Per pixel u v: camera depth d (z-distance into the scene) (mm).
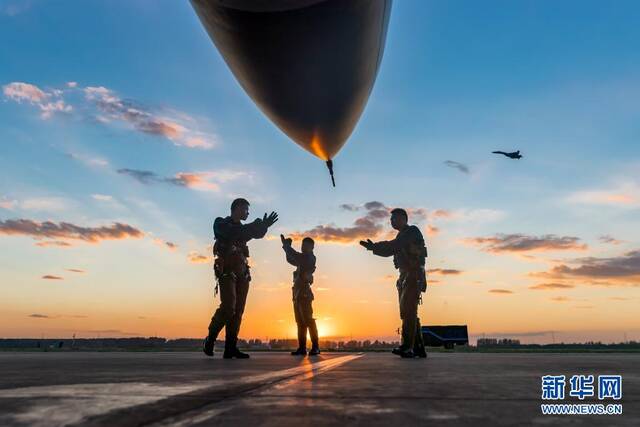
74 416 1596
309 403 1938
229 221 8039
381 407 1853
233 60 6242
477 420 1608
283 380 2934
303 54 5832
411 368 4293
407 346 7445
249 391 2311
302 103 6836
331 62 6004
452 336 35906
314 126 7465
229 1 5141
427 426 1510
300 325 9945
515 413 1753
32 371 3893
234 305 7867
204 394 2184
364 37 5871
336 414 1695
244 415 1657
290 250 10180
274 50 5789
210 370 3959
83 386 2514
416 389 2455
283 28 5438
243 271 8023
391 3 6234
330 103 6895
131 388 2408
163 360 6578
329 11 5270
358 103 7430
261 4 5133
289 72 6156
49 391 2275
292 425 1503
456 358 7609
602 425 1547
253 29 5477
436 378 3119
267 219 7934
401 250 7617
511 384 2746
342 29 5531
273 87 6508
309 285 10062
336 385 2629
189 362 5797
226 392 2264
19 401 1919
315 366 4668
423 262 7586
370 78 6996
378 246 7742
